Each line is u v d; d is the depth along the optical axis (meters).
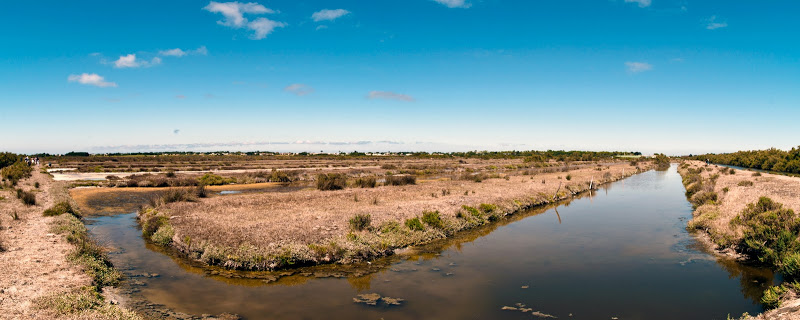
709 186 39.41
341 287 13.91
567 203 36.56
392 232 20.59
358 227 20.33
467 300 12.84
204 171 75.00
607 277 15.15
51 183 46.09
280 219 22.61
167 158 140.75
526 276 15.28
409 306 12.32
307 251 16.44
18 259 13.96
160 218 22.16
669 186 53.72
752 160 107.25
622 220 27.42
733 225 19.53
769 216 17.20
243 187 48.56
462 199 31.44
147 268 15.54
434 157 177.88
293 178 57.44
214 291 13.30
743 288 13.84
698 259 17.42
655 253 18.53
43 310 9.79
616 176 68.69
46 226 19.88
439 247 19.77
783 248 15.52
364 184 45.41
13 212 23.72
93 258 14.70
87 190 41.91
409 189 41.44
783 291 12.37
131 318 10.27
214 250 16.19
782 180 51.06
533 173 71.44
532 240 21.41
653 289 13.88
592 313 11.88
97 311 10.16
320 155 198.88
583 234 22.89
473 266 16.56
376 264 16.69
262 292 13.30
